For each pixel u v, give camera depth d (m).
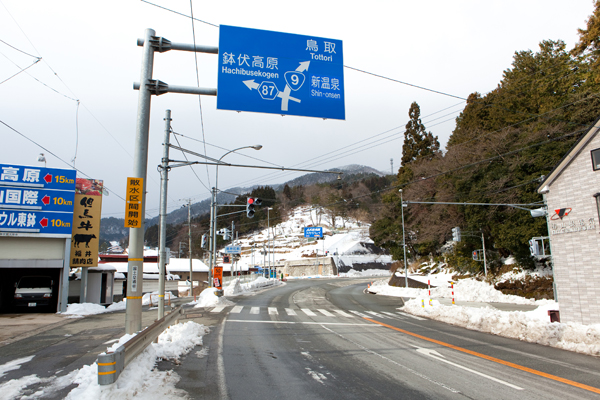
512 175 29.44
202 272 62.34
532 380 7.15
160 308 13.99
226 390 6.35
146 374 6.64
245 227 142.38
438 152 48.78
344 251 96.81
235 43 9.86
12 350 9.65
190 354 9.05
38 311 20.41
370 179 166.00
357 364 8.38
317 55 10.34
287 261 101.12
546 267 29.20
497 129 36.44
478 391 6.44
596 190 13.95
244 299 28.42
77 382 6.43
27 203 19.47
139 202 8.58
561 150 26.81
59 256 19.84
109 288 26.75
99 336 11.84
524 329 12.04
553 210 15.46
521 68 38.38
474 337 12.23
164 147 15.11
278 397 6.07
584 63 34.47
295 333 12.82
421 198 42.47
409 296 33.53
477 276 36.34
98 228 21.64
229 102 9.57
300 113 9.98
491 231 31.89
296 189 184.62
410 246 54.09
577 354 9.65
